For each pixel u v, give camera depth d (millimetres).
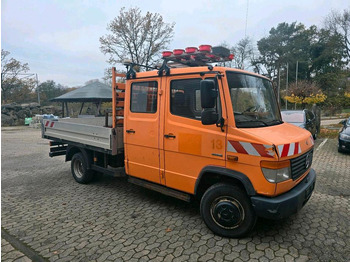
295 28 49312
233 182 3463
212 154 3428
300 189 3334
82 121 6852
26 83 33000
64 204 4750
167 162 3957
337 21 43812
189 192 3748
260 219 3973
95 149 5207
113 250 3230
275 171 2982
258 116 3709
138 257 3070
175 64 4488
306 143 3570
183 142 3707
